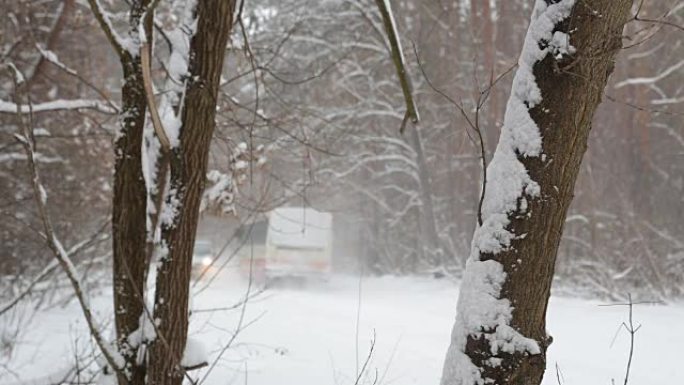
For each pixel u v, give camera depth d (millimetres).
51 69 12469
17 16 10773
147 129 4098
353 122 27141
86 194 13305
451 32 25391
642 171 23047
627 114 23531
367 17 22297
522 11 23266
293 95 13805
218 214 6105
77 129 12000
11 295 9820
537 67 3004
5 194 10664
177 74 3859
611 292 16828
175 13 7098
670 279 17422
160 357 3699
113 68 14695
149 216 3891
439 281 23906
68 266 3404
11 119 11922
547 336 3107
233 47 6844
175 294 3750
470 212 27719
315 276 21750
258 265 21203
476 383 3006
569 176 3023
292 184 8477
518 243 2986
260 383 6625
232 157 6602
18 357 7223
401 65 3838
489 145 20969
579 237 21438
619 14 2963
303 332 10180
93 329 3494
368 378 7141
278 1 17016
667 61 23016
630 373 8102
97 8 3963
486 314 3004
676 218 22672
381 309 14391
